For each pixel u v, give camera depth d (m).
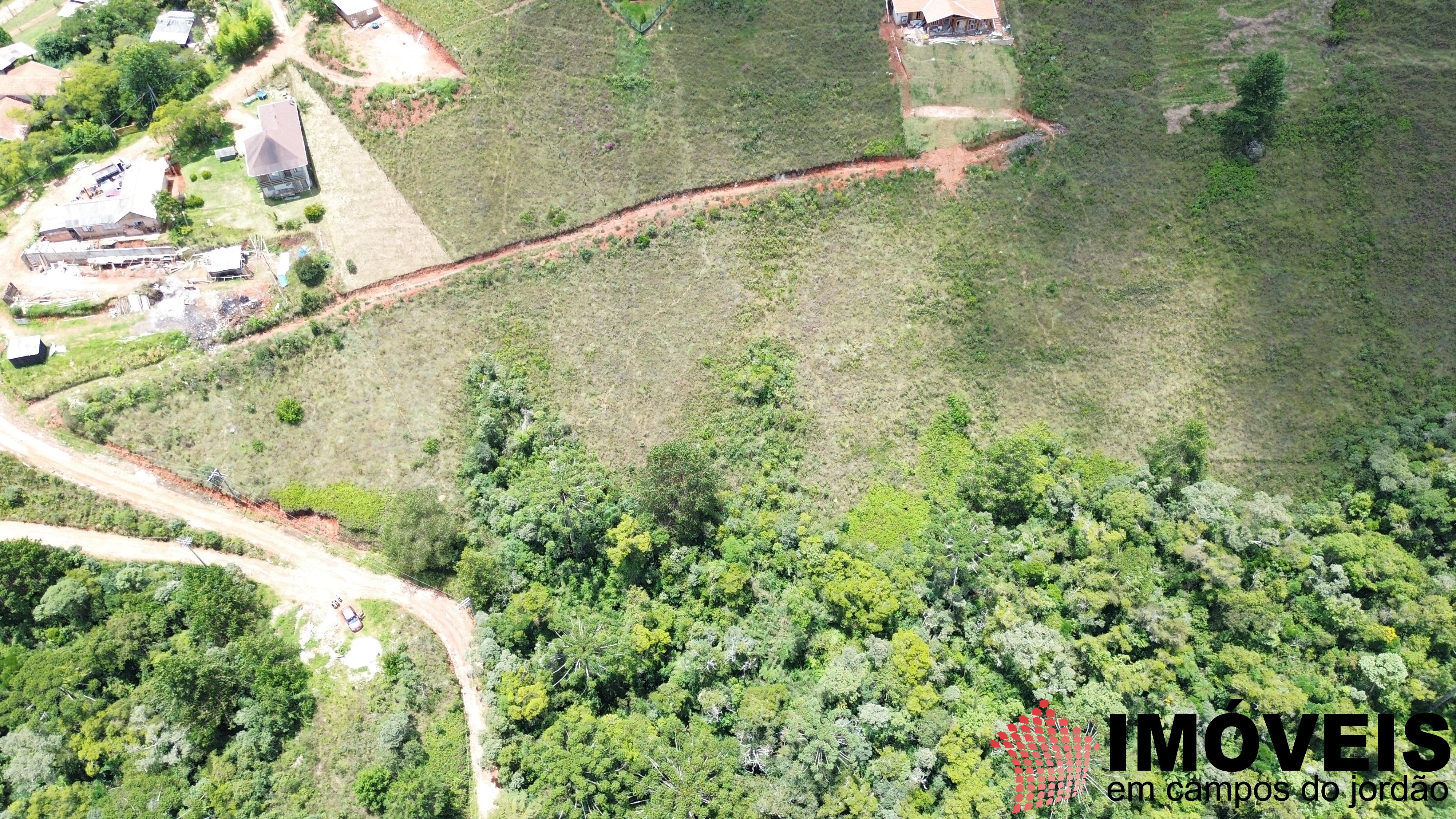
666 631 82.69
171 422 88.19
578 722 76.94
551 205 99.62
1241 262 95.94
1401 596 79.62
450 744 77.12
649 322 95.88
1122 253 97.75
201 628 79.25
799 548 86.06
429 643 81.81
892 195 101.31
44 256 96.50
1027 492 86.81
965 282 97.31
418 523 81.69
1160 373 93.06
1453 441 85.75
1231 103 100.94
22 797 71.50
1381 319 91.94
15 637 80.62
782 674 83.69
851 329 95.94
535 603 81.44
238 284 95.94
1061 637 80.44
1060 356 94.12
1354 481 87.44
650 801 72.81
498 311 95.62
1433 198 94.06
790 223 100.25
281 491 86.12
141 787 72.19
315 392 90.75
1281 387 91.50
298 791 73.50
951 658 80.88
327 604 83.50
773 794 73.31
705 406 92.75
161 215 97.38
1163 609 80.62
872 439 91.94
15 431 87.56
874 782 74.94
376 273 96.69
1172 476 87.19
